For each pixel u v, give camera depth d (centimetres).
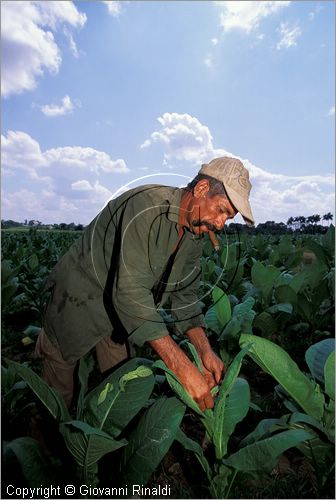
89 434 116
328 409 142
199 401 132
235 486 146
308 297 346
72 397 198
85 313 169
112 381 141
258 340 141
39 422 170
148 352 282
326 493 148
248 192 146
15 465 145
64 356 177
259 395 236
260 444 122
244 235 578
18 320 407
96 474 145
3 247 774
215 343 300
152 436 125
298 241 735
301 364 274
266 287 310
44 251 723
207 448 173
